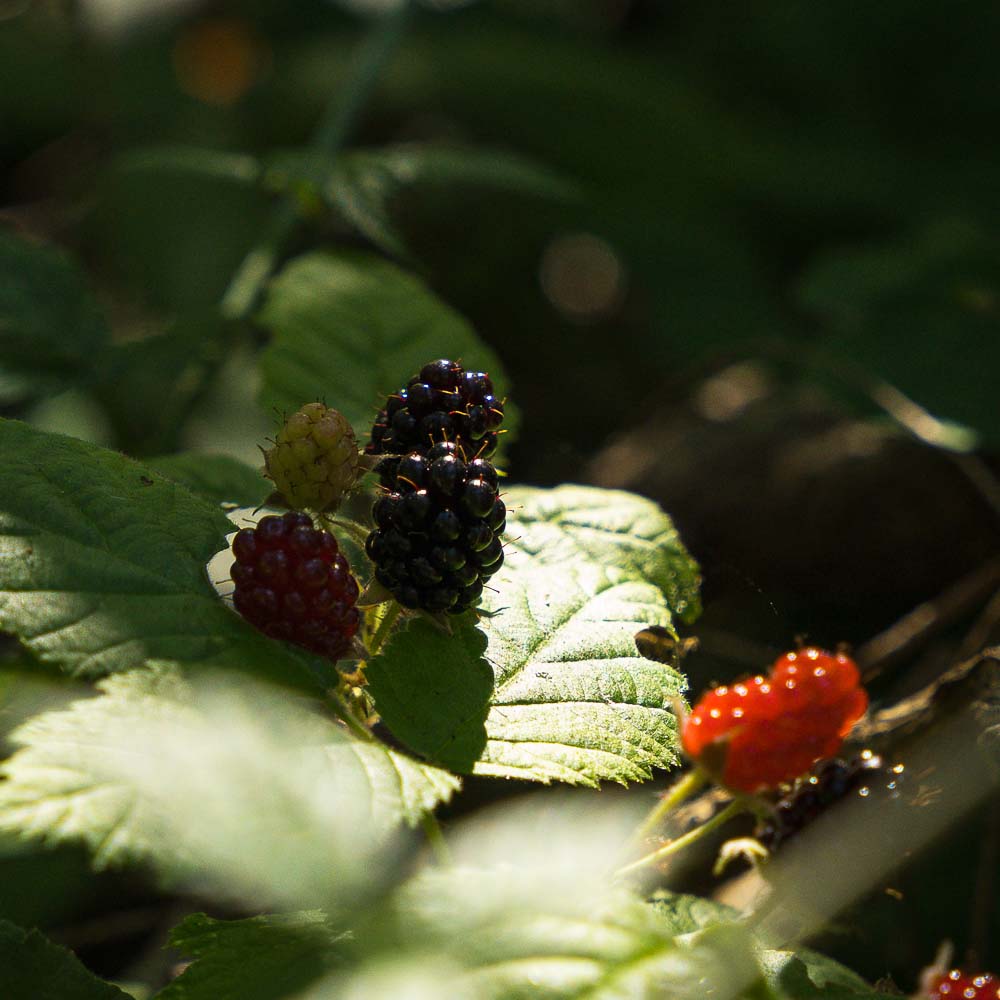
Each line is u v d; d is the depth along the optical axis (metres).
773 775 0.41
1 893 0.52
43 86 1.16
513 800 0.50
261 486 0.49
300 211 0.62
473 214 1.09
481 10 1.36
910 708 0.47
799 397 0.75
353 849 0.39
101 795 0.39
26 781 0.39
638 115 1.14
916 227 1.08
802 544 0.67
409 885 0.39
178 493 0.43
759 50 1.24
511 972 0.39
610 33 1.39
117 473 0.43
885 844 0.44
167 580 0.42
